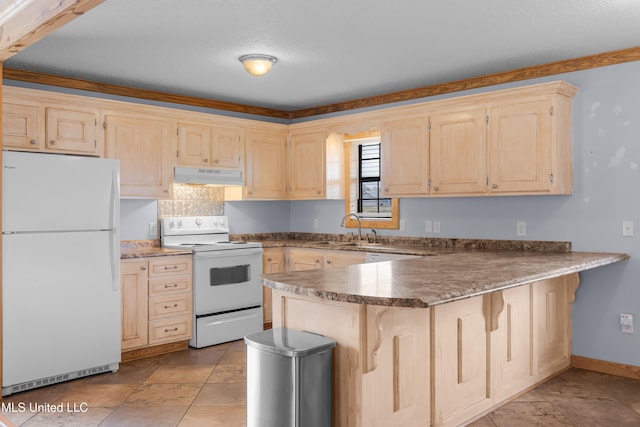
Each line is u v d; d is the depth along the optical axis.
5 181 3.52
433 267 3.08
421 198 5.06
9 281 3.53
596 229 4.03
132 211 4.99
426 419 2.76
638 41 3.69
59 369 3.76
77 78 4.60
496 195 4.20
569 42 3.70
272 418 2.35
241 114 5.78
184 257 4.70
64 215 3.78
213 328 4.85
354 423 2.39
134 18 3.20
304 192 5.70
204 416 3.21
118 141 4.52
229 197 5.64
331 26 3.36
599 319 4.05
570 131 4.11
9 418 3.16
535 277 2.76
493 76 4.50
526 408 3.30
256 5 3.01
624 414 3.22
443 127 4.48
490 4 3.01
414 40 3.63
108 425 3.07
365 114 5.05
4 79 4.23
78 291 3.85
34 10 2.69
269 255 5.45
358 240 5.50
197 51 3.86
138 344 4.39
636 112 3.84
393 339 2.56
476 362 3.10
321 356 2.34
